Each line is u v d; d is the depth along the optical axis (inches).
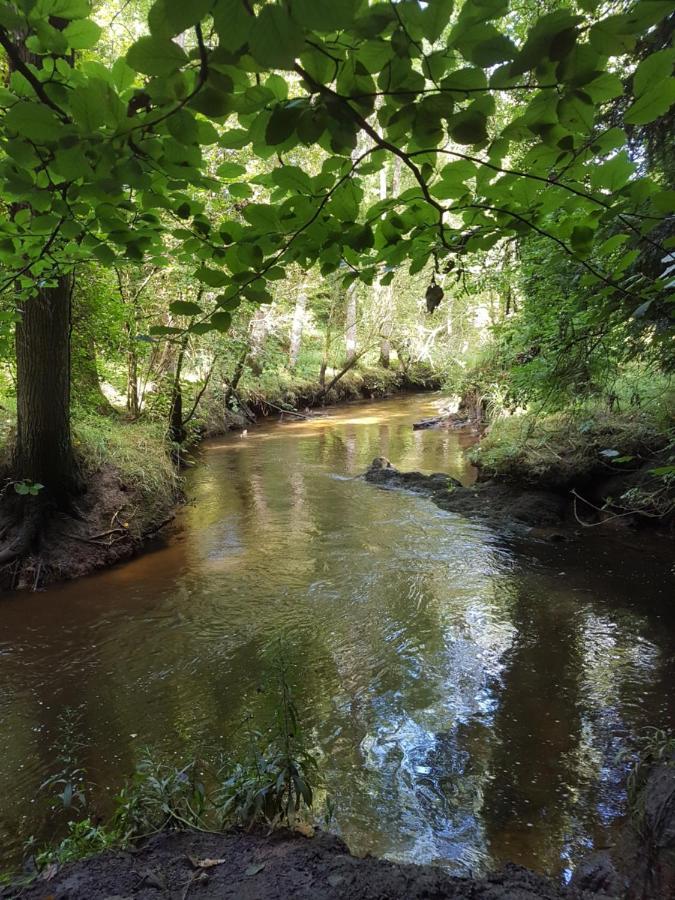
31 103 37.6
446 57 35.7
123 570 263.0
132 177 44.0
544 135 43.9
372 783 126.3
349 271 66.2
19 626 210.5
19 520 257.3
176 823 94.4
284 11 26.7
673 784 103.0
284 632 203.0
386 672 174.6
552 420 346.9
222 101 37.6
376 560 271.1
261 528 320.5
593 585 232.7
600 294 77.3
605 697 156.6
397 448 532.7
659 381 280.1
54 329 260.8
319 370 879.1
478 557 271.0
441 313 903.7
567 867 101.3
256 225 54.3
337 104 36.9
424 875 79.6
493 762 132.6
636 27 32.7
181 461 460.8
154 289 428.5
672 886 87.4
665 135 136.5
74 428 318.0
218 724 150.1
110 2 260.4
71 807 121.0
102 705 161.2
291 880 75.5
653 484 272.2
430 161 48.7
